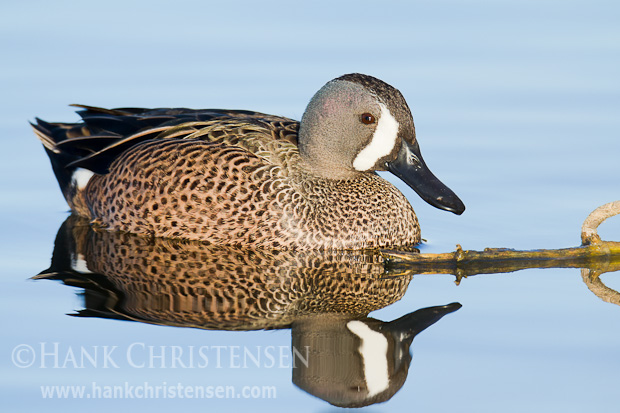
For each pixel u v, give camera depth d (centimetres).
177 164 1411
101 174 1477
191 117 1507
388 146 1419
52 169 1612
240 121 1486
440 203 1402
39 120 1645
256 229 1395
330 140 1426
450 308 1208
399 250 1430
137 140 1475
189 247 1398
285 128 1488
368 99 1408
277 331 1135
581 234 1384
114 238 1430
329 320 1168
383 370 1067
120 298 1210
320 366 1077
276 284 1270
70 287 1238
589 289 1262
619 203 1346
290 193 1399
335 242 1412
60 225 1488
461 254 1353
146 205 1424
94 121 1538
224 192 1391
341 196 1436
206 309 1188
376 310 1199
